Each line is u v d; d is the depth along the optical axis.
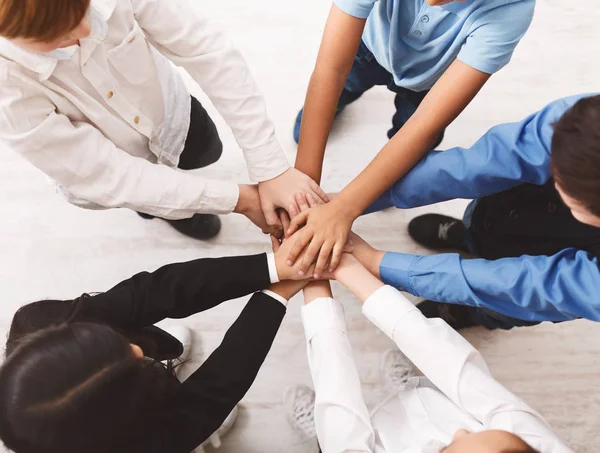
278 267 0.96
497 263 0.91
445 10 0.90
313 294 1.01
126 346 0.67
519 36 0.87
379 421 0.92
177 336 1.35
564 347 1.40
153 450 0.74
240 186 1.08
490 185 0.95
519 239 1.02
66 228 1.48
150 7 0.88
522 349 1.40
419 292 0.99
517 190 0.96
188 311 0.92
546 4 1.71
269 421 1.34
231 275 0.94
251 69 1.64
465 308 1.34
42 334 0.66
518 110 1.61
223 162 1.54
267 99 1.61
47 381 0.62
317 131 1.05
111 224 1.49
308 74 1.64
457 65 0.92
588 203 0.67
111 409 0.65
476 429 0.85
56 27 0.65
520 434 0.77
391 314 0.90
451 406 0.90
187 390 0.83
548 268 0.84
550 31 1.69
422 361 0.87
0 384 0.63
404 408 0.93
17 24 0.63
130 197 0.94
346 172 1.54
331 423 0.84
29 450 0.64
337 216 0.99
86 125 0.89
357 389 0.86
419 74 1.08
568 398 1.36
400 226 1.50
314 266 1.00
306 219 1.01
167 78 1.05
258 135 1.02
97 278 1.45
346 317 1.42
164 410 0.77
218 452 1.33
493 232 1.04
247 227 1.49
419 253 1.48
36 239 1.47
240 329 0.92
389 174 0.98
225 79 0.98
